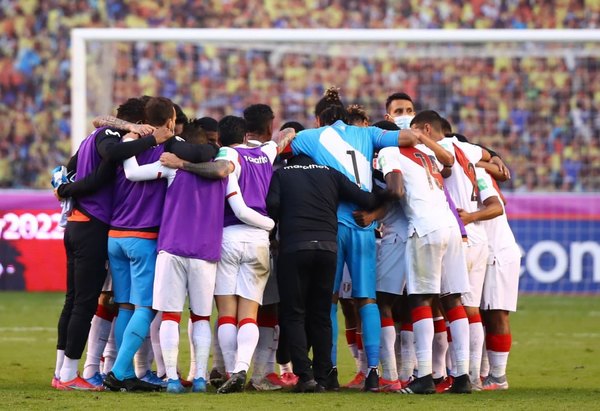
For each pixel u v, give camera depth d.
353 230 26.11
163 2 81.31
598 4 78.81
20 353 35.31
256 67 73.00
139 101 27.12
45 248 56.59
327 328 25.77
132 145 24.84
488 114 71.75
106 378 25.22
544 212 56.31
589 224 56.34
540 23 79.00
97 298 25.84
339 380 29.73
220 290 25.66
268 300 27.25
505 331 27.53
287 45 65.44
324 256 25.36
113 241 25.44
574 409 22.17
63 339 26.42
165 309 25.02
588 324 45.81
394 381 26.12
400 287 26.22
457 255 25.67
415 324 25.50
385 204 25.98
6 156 75.94
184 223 25.00
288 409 21.77
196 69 72.81
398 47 66.00
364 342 25.98
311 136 26.77
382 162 25.73
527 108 71.56
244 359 25.09
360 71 72.69
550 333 42.59
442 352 27.52
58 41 79.06
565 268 56.50
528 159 70.88
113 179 25.67
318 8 81.19
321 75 72.81
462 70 72.12
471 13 79.44
